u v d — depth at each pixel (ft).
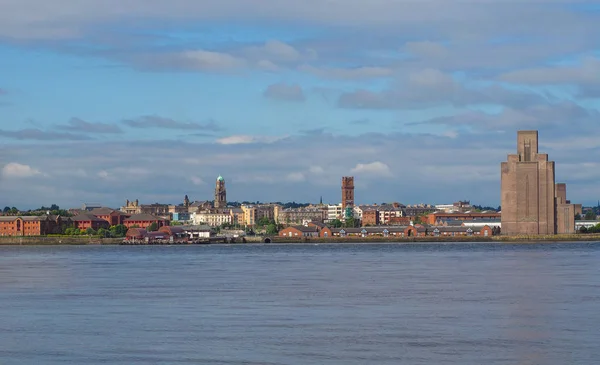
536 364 317.01
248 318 432.25
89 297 543.80
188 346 354.95
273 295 543.39
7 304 504.43
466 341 361.51
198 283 649.20
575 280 637.71
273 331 389.80
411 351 341.41
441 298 513.45
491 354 334.65
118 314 452.76
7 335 384.88
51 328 404.16
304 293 553.64
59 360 330.75
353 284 621.72
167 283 653.30
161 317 439.22
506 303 484.33
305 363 321.93
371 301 501.15
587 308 459.32
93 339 372.99
